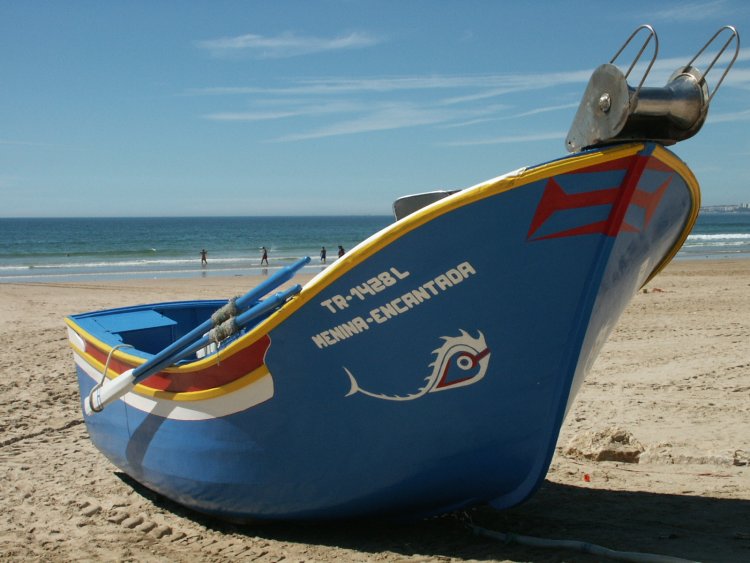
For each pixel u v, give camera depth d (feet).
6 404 27.81
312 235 347.15
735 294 61.00
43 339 43.96
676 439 21.68
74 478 19.71
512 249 12.14
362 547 14.34
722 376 30.25
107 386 16.58
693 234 273.13
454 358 12.89
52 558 14.37
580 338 12.78
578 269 12.30
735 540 13.48
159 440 16.03
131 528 16.11
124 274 116.67
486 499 14.65
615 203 11.91
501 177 11.69
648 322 45.47
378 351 13.00
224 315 14.21
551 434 13.44
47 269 130.52
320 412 13.62
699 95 11.32
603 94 11.66
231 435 14.52
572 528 14.75
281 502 14.71
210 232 394.93
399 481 13.89
